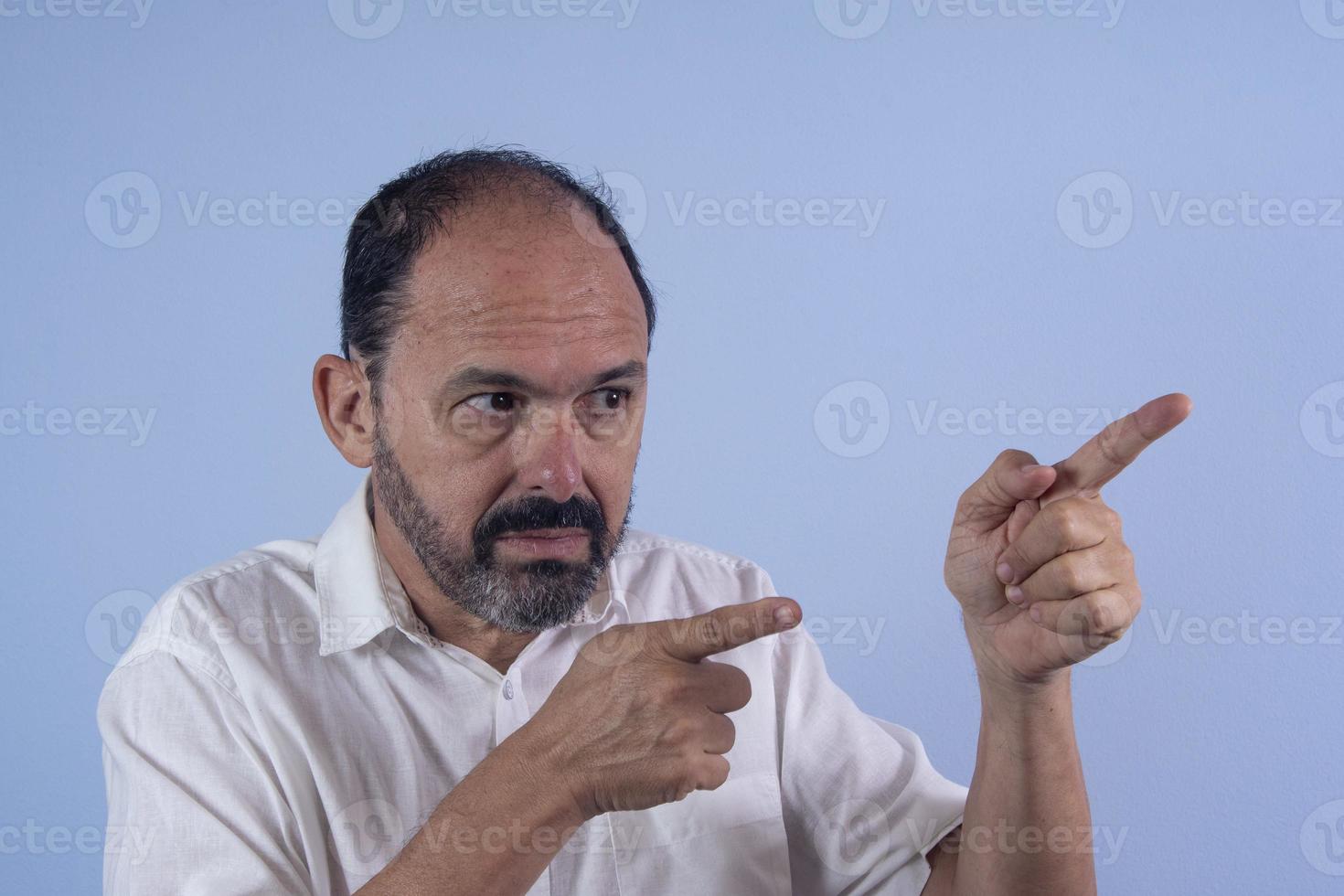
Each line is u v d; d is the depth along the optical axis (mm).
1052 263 1843
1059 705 903
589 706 851
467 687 1087
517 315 914
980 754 962
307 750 1026
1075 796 938
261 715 1026
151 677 1032
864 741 1186
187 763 993
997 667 881
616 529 993
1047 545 772
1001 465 820
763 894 1129
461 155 1022
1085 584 767
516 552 948
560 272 931
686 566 1300
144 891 935
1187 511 1864
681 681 839
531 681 1127
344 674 1071
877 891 1126
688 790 844
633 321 966
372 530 1096
